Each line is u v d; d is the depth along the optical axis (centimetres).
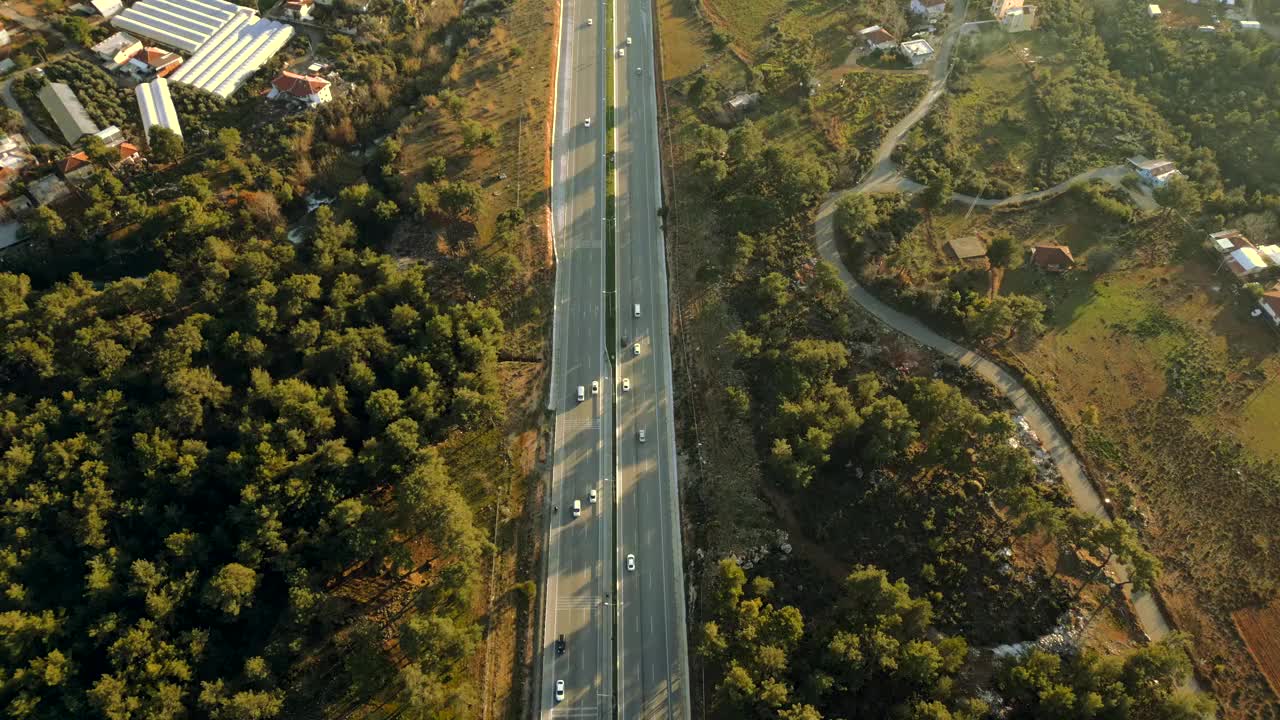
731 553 13300
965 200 17225
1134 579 11581
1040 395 13988
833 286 15325
